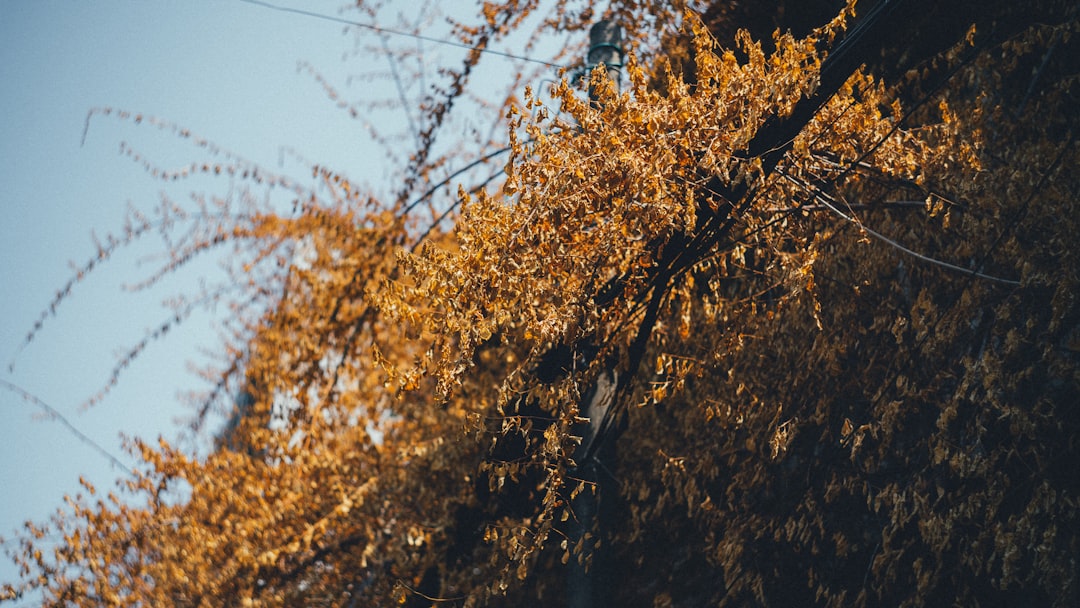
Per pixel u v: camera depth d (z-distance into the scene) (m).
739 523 7.89
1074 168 6.61
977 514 6.63
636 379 8.52
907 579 7.14
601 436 7.05
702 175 6.01
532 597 9.05
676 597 8.60
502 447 6.99
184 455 9.62
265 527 9.25
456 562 8.35
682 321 6.82
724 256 6.83
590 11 8.21
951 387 7.28
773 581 7.85
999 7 7.67
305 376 9.63
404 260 5.72
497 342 8.73
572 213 5.69
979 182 6.87
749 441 7.60
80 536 9.27
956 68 6.73
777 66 5.72
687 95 6.03
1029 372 6.47
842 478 7.62
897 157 6.78
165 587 9.29
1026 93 7.46
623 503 8.79
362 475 9.66
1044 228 6.78
